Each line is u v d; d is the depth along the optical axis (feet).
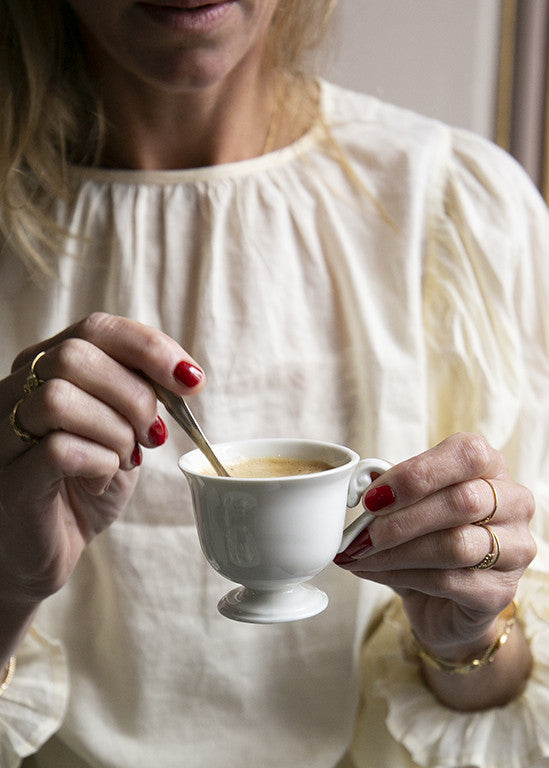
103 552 2.62
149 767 2.65
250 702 2.68
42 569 2.21
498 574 2.22
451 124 3.70
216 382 2.61
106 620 2.67
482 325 2.73
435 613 2.37
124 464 2.09
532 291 2.85
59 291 2.65
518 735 2.52
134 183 2.70
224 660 2.65
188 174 2.69
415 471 2.08
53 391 2.01
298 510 1.95
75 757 2.72
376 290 2.71
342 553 2.15
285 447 2.13
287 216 2.71
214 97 2.61
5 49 2.64
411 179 2.75
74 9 2.50
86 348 2.03
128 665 2.64
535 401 2.80
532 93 3.70
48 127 2.66
